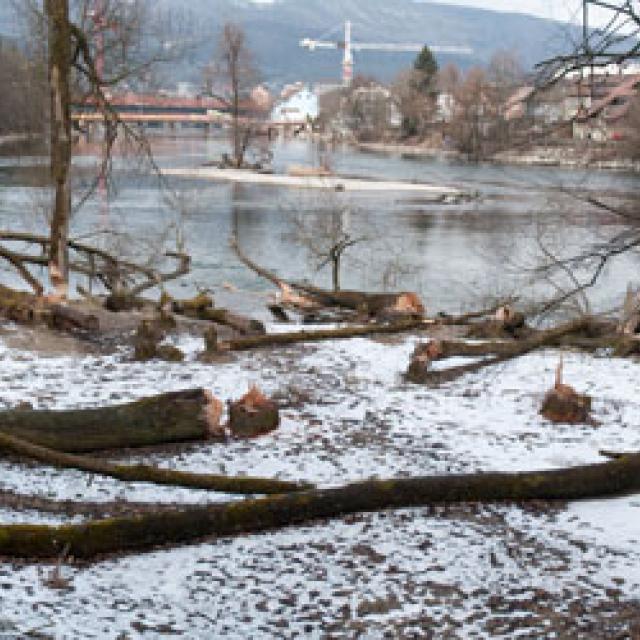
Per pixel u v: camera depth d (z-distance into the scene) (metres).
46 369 14.01
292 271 32.91
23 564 8.07
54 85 17.91
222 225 43.38
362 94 124.06
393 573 8.32
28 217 38.09
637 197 12.05
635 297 17.33
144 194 53.12
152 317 17.41
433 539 8.98
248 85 97.31
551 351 16.78
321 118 129.50
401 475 10.81
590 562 8.66
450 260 34.78
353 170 76.44
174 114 118.25
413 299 19.69
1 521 8.73
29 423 10.56
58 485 9.98
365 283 31.09
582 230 23.14
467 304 27.72
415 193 59.62
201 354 15.42
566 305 19.59
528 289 26.58
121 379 13.78
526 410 13.45
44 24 23.19
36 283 18.72
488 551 8.77
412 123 108.06
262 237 40.28
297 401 13.43
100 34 20.92
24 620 6.83
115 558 8.43
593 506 9.90
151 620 7.25
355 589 8.01
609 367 15.74
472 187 62.25
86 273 22.44
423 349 15.38
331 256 28.52
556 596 7.97
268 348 16.28
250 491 9.60
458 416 13.12
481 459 11.43
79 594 7.55
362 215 48.03
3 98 31.23
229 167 78.31
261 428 11.91
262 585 8.05
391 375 15.02
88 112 22.53
